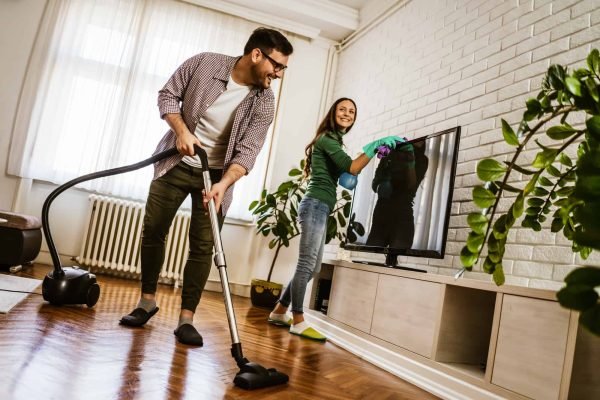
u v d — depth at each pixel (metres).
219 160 2.12
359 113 4.38
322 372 1.86
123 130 4.31
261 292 3.98
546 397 1.48
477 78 2.85
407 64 3.71
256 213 4.24
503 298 1.72
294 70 4.96
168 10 4.52
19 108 4.14
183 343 1.87
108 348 1.58
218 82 2.02
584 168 0.43
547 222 2.15
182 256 4.32
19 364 1.25
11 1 4.21
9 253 3.26
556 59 2.30
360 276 2.69
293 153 4.88
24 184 4.13
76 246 4.25
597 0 2.15
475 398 1.73
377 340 2.38
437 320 1.99
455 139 2.37
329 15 4.73
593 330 0.36
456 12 3.21
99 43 4.33
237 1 4.59
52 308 2.15
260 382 1.42
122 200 4.25
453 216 2.78
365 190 3.21
